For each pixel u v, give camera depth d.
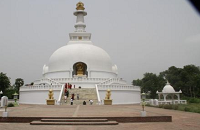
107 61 62.03
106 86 46.41
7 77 70.44
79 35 68.62
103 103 44.09
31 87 48.06
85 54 59.25
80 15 73.56
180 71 102.50
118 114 20.14
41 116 17.75
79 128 14.59
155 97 98.62
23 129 14.09
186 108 30.20
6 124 16.31
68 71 57.25
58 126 15.48
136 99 51.53
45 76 62.16
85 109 26.61
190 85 90.12
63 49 61.81
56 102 41.00
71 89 46.16
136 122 17.58
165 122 17.69
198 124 16.62
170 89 52.06
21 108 29.00
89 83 51.41
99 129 14.20
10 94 77.75
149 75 104.56
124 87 48.66
